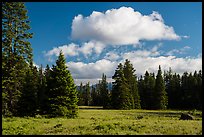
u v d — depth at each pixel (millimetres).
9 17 43875
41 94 50312
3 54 42969
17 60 44469
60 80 46594
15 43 44438
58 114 45062
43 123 29719
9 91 45188
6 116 42594
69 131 21969
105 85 124438
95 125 25266
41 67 68625
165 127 22828
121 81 88750
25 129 23703
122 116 49188
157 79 104312
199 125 24266
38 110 49188
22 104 49094
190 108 108688
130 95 92500
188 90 109375
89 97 148125
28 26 45281
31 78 51375
